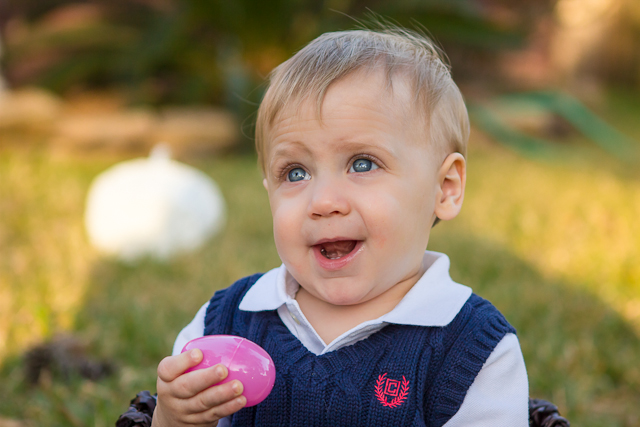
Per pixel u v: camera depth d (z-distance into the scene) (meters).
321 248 1.34
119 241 3.74
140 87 9.05
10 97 7.98
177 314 2.83
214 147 7.98
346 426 1.27
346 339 1.32
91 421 2.00
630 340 2.66
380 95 1.33
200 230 3.92
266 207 5.02
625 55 14.13
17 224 4.35
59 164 6.56
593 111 12.32
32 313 2.75
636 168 8.20
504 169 7.36
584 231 4.48
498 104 10.04
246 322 1.49
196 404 1.16
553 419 1.50
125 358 2.47
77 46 9.31
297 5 8.12
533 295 3.05
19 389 2.24
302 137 1.33
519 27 8.62
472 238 4.18
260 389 1.20
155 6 9.71
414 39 1.61
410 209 1.34
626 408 2.17
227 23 8.17
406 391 1.28
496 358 1.34
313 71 1.36
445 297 1.38
